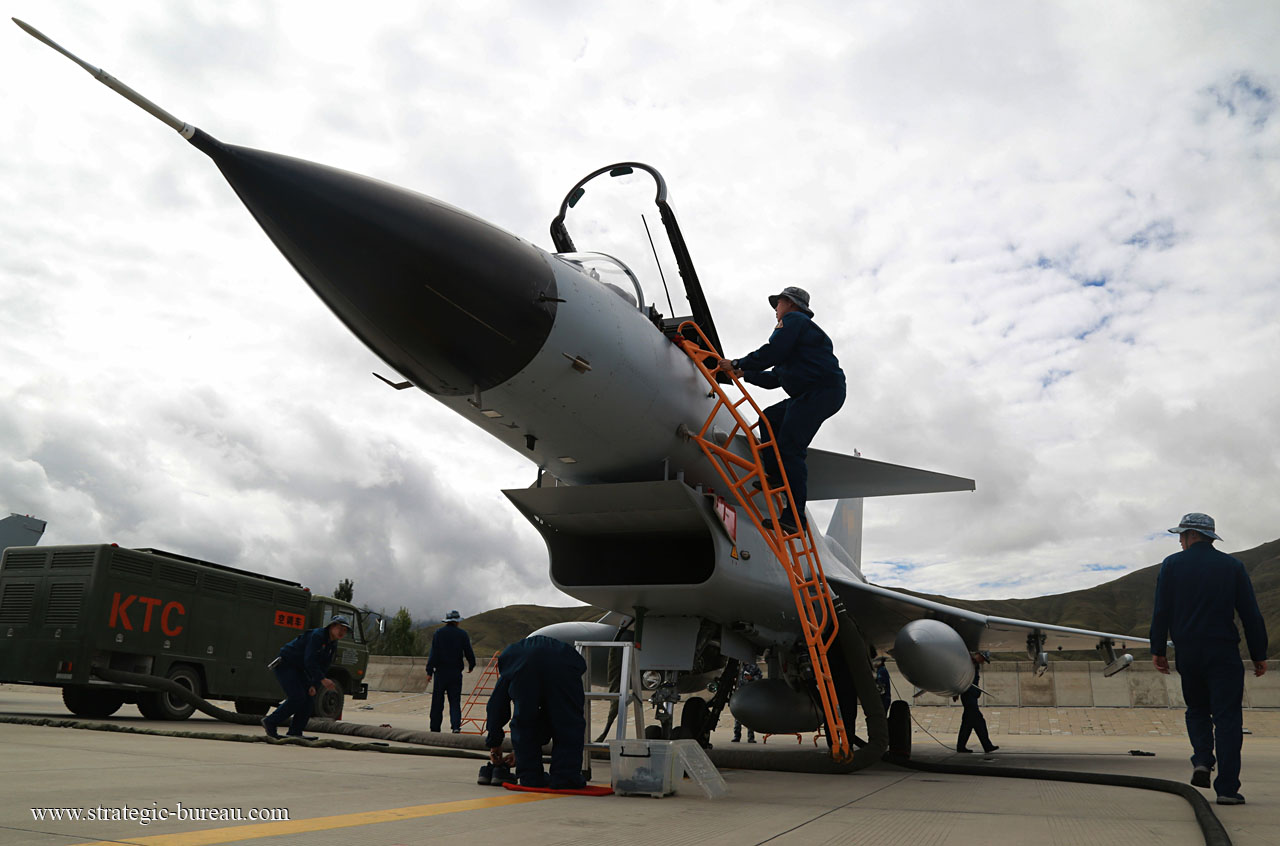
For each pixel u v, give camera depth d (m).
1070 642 11.92
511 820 3.88
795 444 7.61
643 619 8.06
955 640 9.10
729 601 7.72
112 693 13.54
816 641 7.62
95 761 6.08
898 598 10.44
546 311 6.12
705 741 9.21
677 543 8.16
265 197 5.45
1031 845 3.74
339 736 10.98
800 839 3.71
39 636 12.16
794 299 7.86
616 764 5.20
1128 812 5.10
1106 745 15.99
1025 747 15.00
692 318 7.84
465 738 9.78
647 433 7.04
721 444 7.58
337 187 5.49
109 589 12.18
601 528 7.77
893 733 9.75
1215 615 5.81
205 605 13.58
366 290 5.68
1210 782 6.34
